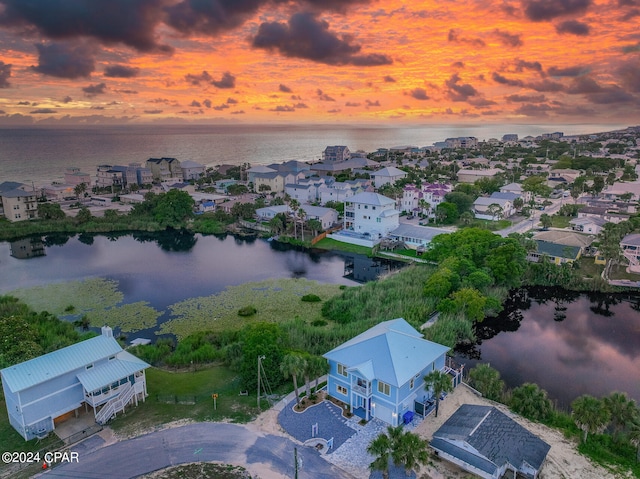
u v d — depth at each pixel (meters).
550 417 44.03
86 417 44.00
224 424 42.38
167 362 55.44
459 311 67.44
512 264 80.94
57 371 41.59
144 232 135.12
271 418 43.25
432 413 44.34
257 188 185.38
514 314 74.25
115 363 45.12
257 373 47.09
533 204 144.00
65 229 134.25
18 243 123.44
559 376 54.62
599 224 115.81
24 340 53.69
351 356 44.72
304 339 58.44
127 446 39.38
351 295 76.56
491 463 35.03
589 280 83.38
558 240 99.75
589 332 67.25
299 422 42.59
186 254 110.75
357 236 118.00
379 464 33.31
